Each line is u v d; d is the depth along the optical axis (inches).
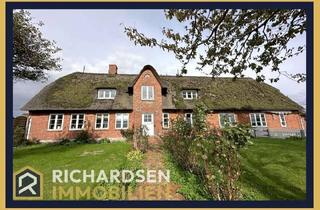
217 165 211.5
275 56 218.7
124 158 447.8
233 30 210.1
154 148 556.7
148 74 895.7
